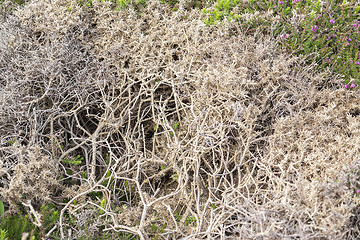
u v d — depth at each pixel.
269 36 3.04
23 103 2.57
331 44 3.13
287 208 1.93
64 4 3.22
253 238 1.85
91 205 2.36
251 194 2.32
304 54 3.03
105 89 3.07
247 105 2.71
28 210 2.20
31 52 2.85
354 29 3.03
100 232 2.26
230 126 2.39
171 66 2.93
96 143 2.69
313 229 1.92
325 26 3.11
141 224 2.03
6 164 2.35
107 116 2.88
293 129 2.44
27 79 2.67
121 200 2.72
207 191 2.56
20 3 3.52
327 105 2.70
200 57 2.96
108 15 3.25
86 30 3.22
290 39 3.06
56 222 2.22
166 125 2.76
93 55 3.07
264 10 3.26
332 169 2.04
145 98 3.10
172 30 3.02
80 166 2.88
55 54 2.87
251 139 2.55
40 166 2.31
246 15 3.10
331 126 2.52
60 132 2.75
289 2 3.32
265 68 2.63
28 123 2.61
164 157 2.75
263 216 1.85
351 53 2.94
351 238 1.93
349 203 1.91
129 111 2.78
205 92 2.61
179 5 3.33
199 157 2.41
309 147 2.39
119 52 3.01
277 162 2.41
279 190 2.08
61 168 2.72
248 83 2.54
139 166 2.44
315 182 1.97
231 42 2.97
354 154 2.24
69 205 2.28
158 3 3.31
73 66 2.94
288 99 2.66
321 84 2.90
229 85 2.52
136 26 3.15
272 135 2.38
